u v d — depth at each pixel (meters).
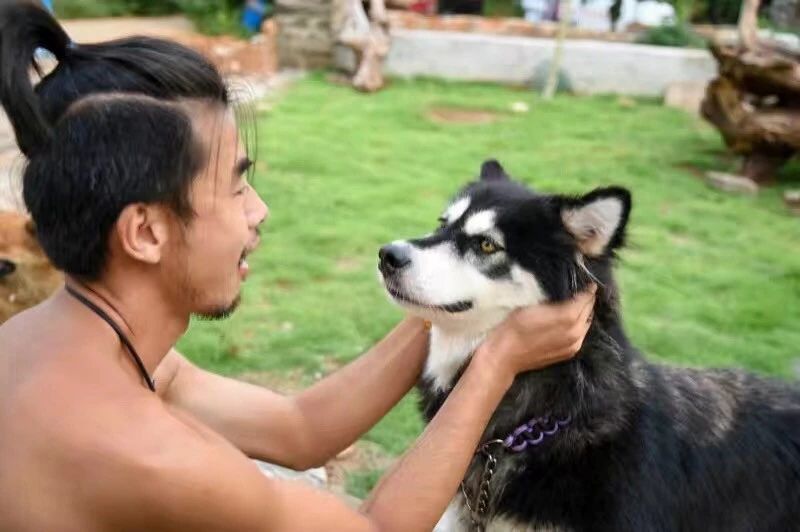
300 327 4.55
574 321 1.99
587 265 2.34
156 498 1.26
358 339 4.46
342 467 3.46
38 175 1.32
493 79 11.53
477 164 7.74
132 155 1.29
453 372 2.51
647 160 8.29
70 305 1.40
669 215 6.76
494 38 11.46
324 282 5.18
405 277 2.40
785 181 7.94
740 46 7.85
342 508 1.53
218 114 1.41
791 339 4.74
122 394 1.32
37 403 1.28
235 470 1.35
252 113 1.66
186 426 1.36
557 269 2.34
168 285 1.44
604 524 2.30
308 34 11.30
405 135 8.63
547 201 2.45
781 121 7.50
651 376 2.52
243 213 1.51
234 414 2.07
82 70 1.34
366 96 10.27
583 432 2.35
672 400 2.50
